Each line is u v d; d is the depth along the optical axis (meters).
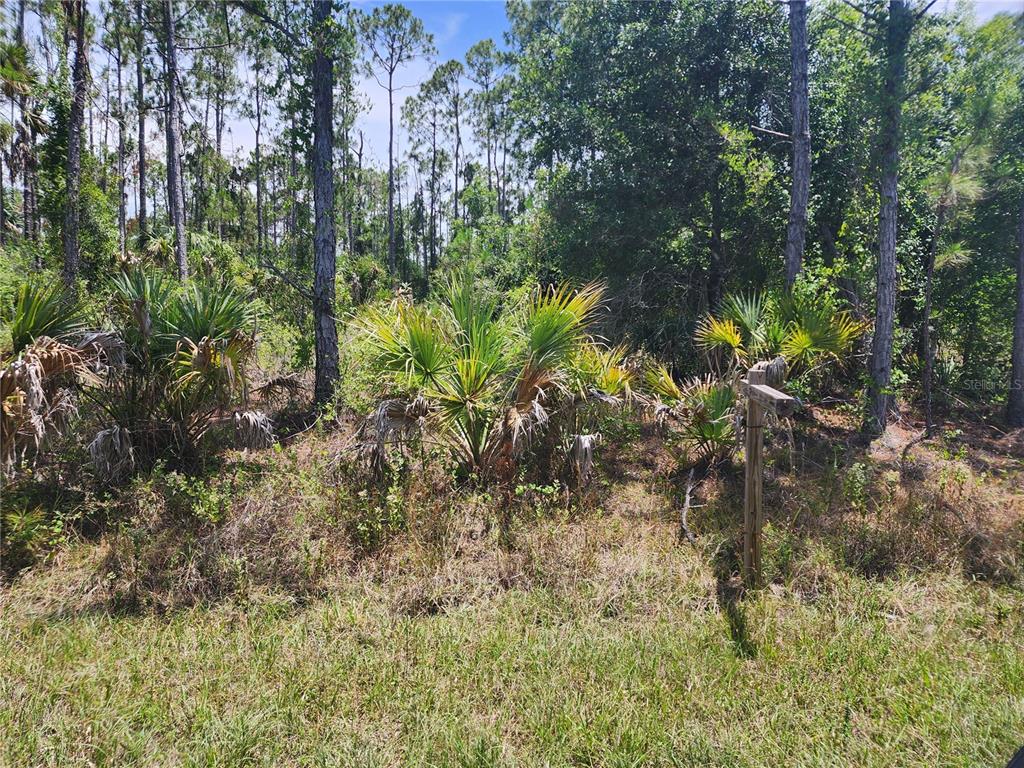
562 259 13.55
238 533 4.82
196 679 3.54
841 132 11.59
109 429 5.74
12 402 4.48
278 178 21.39
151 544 4.73
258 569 4.61
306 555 4.73
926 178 10.18
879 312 8.82
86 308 5.68
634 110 12.96
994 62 7.26
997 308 12.20
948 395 11.23
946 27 8.41
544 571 4.77
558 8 15.12
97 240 15.77
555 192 13.68
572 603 4.42
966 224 10.93
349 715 3.29
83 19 12.03
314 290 9.46
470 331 5.97
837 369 10.38
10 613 4.17
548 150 14.20
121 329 6.02
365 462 5.84
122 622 4.13
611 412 7.29
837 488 6.54
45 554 4.86
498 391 6.03
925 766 2.95
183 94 14.91
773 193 12.43
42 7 12.02
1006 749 3.02
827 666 3.74
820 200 12.11
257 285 15.00
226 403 6.57
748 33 12.50
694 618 4.28
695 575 4.80
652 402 7.48
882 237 8.74
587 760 3.01
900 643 3.99
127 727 3.12
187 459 6.45
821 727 3.22
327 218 9.33
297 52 8.75
